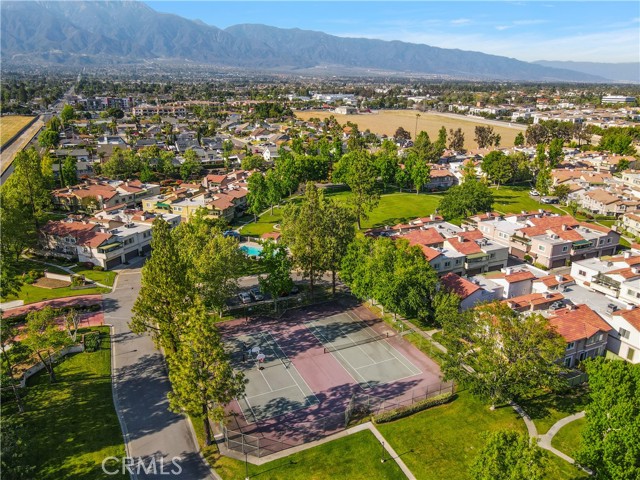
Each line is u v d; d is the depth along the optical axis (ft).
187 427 198.49
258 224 487.20
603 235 377.71
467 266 331.57
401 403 211.61
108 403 211.41
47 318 224.33
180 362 178.40
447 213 474.08
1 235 338.54
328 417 203.51
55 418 200.44
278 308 302.25
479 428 196.75
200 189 541.34
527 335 197.26
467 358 210.59
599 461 152.25
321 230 306.55
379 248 285.84
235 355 250.57
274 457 180.96
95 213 466.29
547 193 571.69
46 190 458.50
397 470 174.81
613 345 243.40
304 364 242.17
